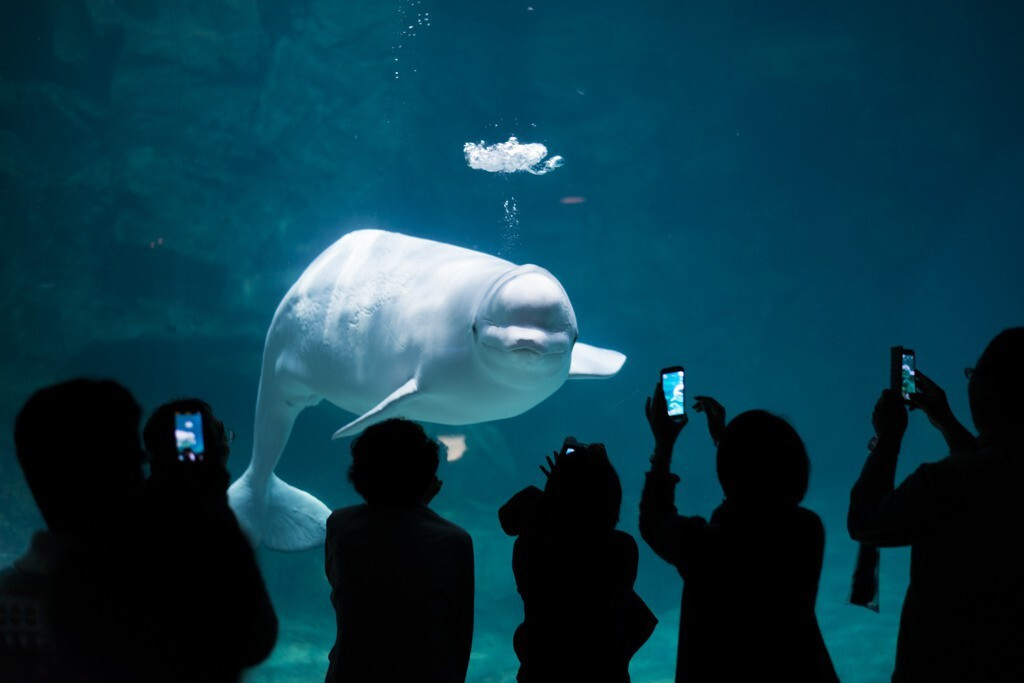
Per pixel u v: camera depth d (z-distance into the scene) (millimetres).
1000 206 22172
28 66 16812
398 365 7695
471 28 18594
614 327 20531
